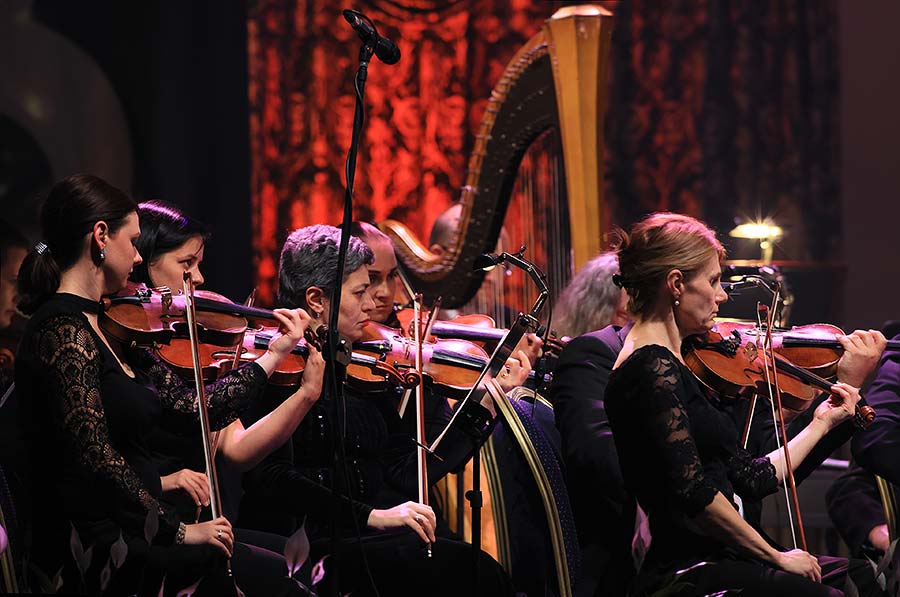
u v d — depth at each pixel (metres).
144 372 9.46
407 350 11.30
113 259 9.02
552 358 12.45
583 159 13.09
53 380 8.48
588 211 13.08
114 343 9.21
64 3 22.89
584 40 13.10
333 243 10.50
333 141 25.98
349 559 9.90
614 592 9.22
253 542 9.65
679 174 26.58
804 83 26.80
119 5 23.05
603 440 9.80
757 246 22.97
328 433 10.12
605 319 12.05
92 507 8.49
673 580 8.33
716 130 26.56
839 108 26.88
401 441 10.77
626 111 26.61
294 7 25.92
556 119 13.40
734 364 10.09
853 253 26.78
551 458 10.92
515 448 11.08
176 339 10.16
